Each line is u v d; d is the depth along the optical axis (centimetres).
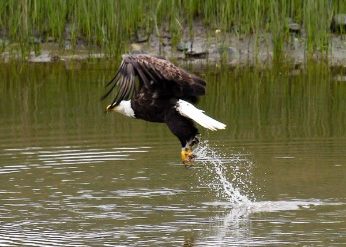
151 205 1189
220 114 1703
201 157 1426
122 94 1005
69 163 1389
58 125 1633
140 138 1538
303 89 1919
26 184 1281
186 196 1233
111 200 1212
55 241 1049
